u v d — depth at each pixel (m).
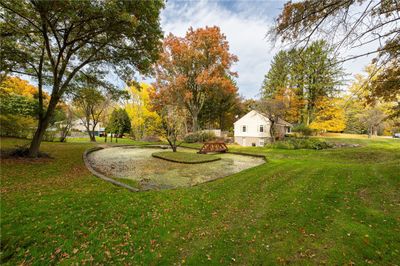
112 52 8.73
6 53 6.93
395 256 2.45
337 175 6.36
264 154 13.55
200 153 14.98
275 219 3.65
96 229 3.30
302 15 3.16
